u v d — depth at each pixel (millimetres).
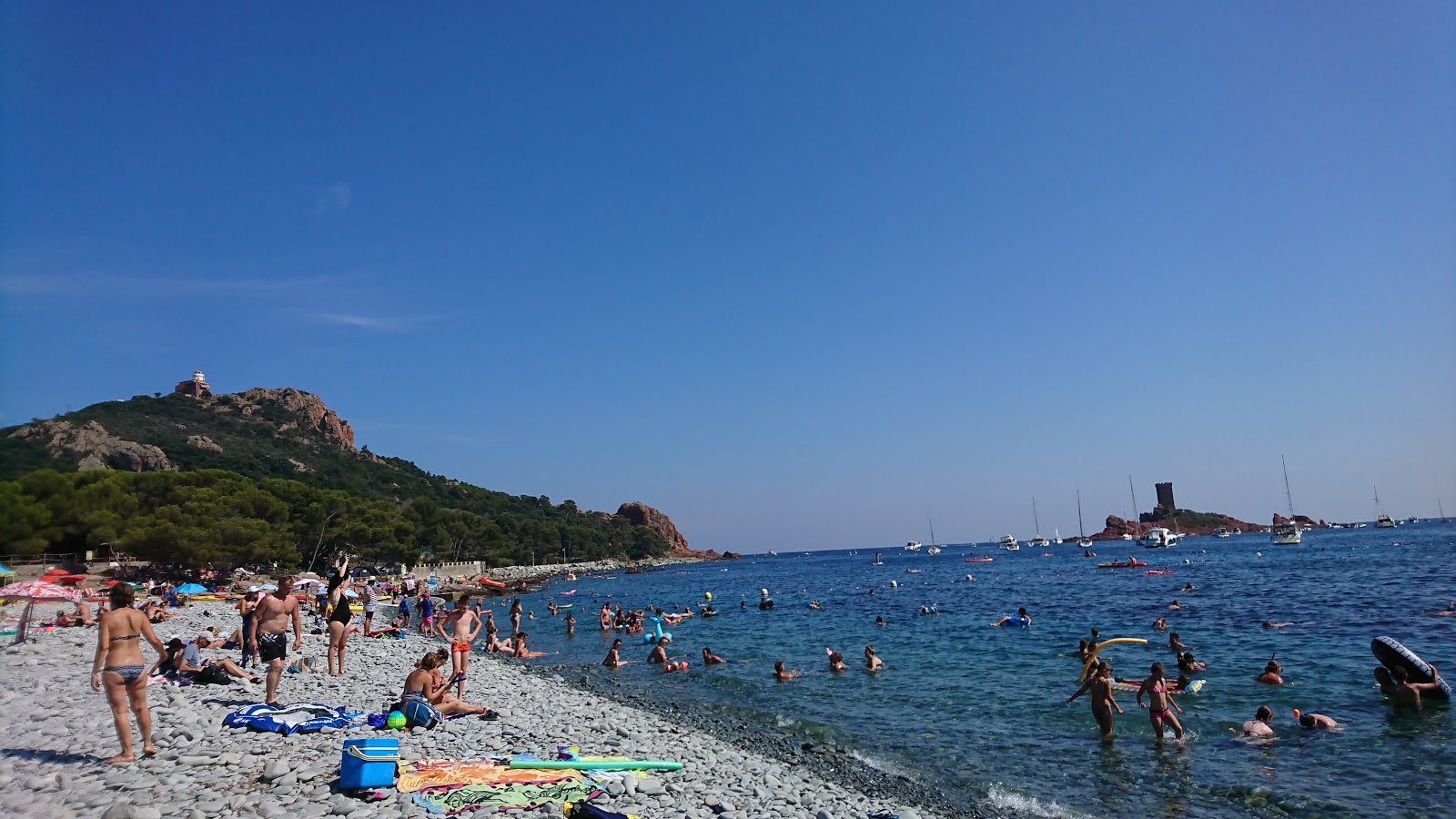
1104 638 30281
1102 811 11812
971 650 29141
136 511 66688
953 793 12852
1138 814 11641
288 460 158250
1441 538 127000
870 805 11500
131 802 8742
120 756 10148
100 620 10297
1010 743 15812
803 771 13930
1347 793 12070
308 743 11656
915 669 25484
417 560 100500
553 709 17281
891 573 114000
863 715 19109
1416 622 29953
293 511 83625
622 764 11703
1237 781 12828
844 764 14656
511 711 16469
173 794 9102
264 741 11664
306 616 36562
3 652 22547
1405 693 16734
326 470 166875
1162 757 14281
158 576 59344
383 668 21922
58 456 104938
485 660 29078
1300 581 55219
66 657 21781
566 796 9609
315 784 9633
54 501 60688
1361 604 37750
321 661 22922
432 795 9258
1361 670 21047
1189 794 12344
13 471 91812
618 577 138500
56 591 30078
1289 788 12375
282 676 18625
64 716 13453
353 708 15203
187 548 56625
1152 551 143375
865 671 25625
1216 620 34656
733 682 24906
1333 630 29266
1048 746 15406
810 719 18906
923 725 17719
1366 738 14750
